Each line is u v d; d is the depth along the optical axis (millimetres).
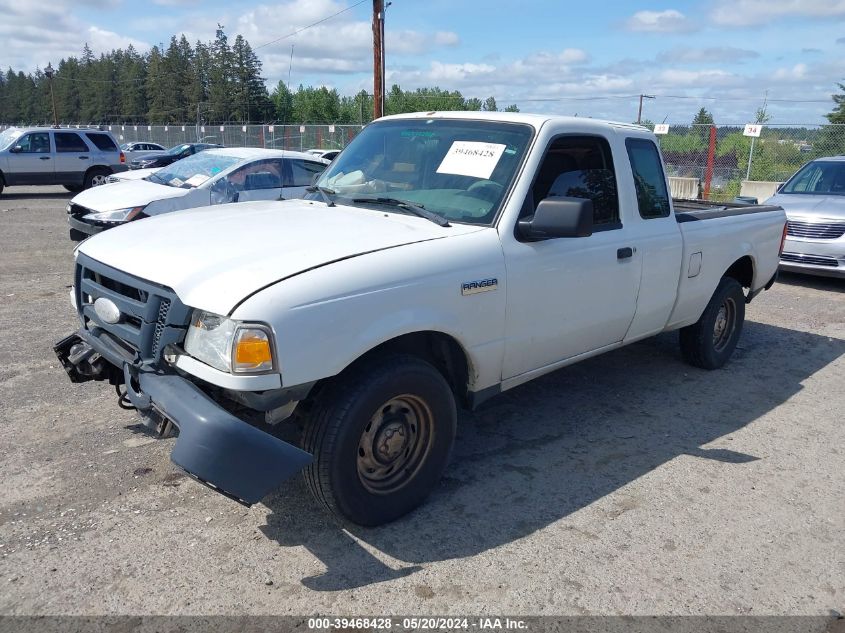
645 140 4867
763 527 3572
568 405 5141
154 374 3059
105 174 20516
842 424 4953
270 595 2912
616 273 4418
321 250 3186
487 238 3656
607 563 3219
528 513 3629
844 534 3533
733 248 5672
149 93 105062
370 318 3076
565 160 4172
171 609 2809
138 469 3920
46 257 10219
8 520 3383
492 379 3832
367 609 2850
